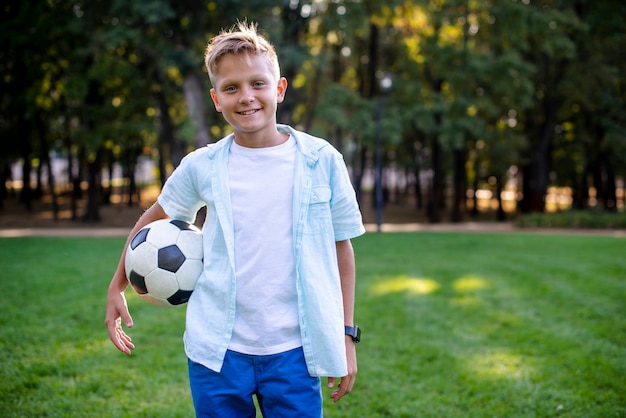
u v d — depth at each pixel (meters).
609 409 3.31
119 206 31.83
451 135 21.42
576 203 29.81
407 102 23.33
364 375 3.92
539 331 5.00
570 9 22.19
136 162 31.59
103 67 17.83
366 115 20.45
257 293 1.74
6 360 3.95
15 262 8.48
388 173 42.25
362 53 26.84
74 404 3.27
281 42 16.69
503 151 23.17
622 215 20.17
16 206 30.56
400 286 7.21
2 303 5.60
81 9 17.94
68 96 18.53
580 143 26.11
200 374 1.77
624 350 4.42
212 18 17.34
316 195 1.79
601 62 22.50
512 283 7.42
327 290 1.77
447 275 8.12
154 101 20.72
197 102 17.08
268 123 1.79
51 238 13.38
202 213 14.23
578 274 8.04
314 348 1.75
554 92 23.34
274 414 1.77
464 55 21.03
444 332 5.01
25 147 23.25
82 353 4.16
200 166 1.88
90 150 20.05
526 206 27.69
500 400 3.48
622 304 6.08
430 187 27.75
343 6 18.72
